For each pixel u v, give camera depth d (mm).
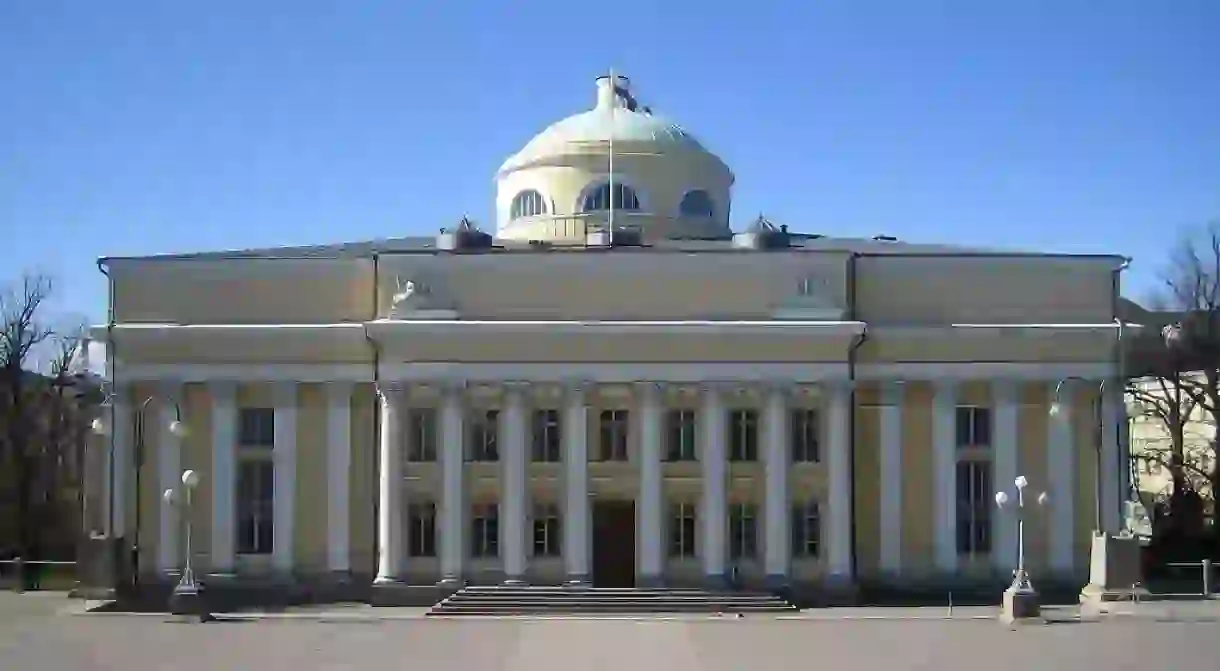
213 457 67438
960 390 67812
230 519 67250
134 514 67500
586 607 63312
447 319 66375
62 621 59406
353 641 52938
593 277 67125
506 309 66938
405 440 66188
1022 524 60625
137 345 67625
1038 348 67625
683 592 64125
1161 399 91562
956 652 49125
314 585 66875
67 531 98812
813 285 66875
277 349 67500
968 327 67312
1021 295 68438
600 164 80312
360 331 67250
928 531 67438
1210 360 84750
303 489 67438
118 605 63062
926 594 67000
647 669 45219
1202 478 93188
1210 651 49125
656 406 66125
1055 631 55219
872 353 67438
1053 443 67688
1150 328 79938
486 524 66438
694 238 77625
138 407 67812
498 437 66500
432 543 66438
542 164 81125
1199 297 87562
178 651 49969
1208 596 65250
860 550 67375
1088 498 67750
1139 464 104812
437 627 57938
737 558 66438
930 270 68250
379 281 67312
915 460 67688
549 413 66938
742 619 60500
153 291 68625
